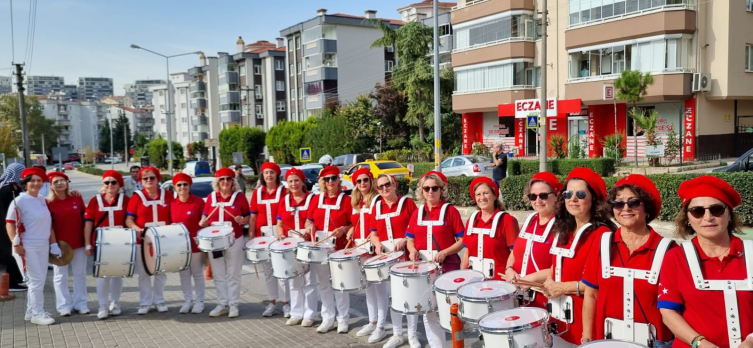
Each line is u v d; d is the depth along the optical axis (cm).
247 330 701
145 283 776
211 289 948
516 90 3194
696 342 294
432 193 567
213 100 7994
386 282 637
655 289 334
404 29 3788
